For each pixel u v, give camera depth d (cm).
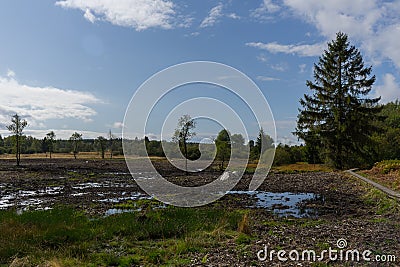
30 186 2186
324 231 973
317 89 3406
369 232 945
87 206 1473
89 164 4172
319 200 1650
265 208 1447
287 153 3997
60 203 1561
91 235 923
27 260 718
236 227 1056
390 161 2756
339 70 3334
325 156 3303
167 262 732
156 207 1448
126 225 1015
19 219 1052
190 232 965
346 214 1294
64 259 741
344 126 3106
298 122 3412
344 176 2567
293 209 1417
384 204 1401
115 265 727
